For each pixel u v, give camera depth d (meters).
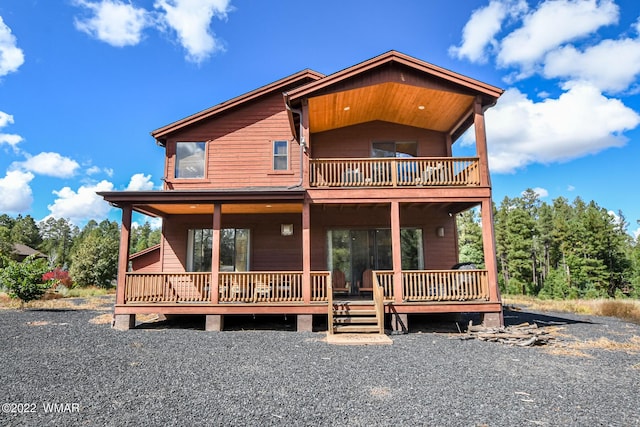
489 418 4.25
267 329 10.01
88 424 4.04
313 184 10.27
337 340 8.20
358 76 10.27
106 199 9.91
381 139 13.00
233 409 4.47
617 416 4.34
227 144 12.84
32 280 14.06
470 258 28.30
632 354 7.44
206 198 9.90
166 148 12.82
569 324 11.52
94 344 7.96
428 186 10.09
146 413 4.34
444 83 10.35
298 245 12.42
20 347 7.61
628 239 54.84
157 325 10.58
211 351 7.41
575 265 31.56
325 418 4.22
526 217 35.53
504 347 7.95
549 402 4.77
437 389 5.23
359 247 12.63
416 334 9.40
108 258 25.06
